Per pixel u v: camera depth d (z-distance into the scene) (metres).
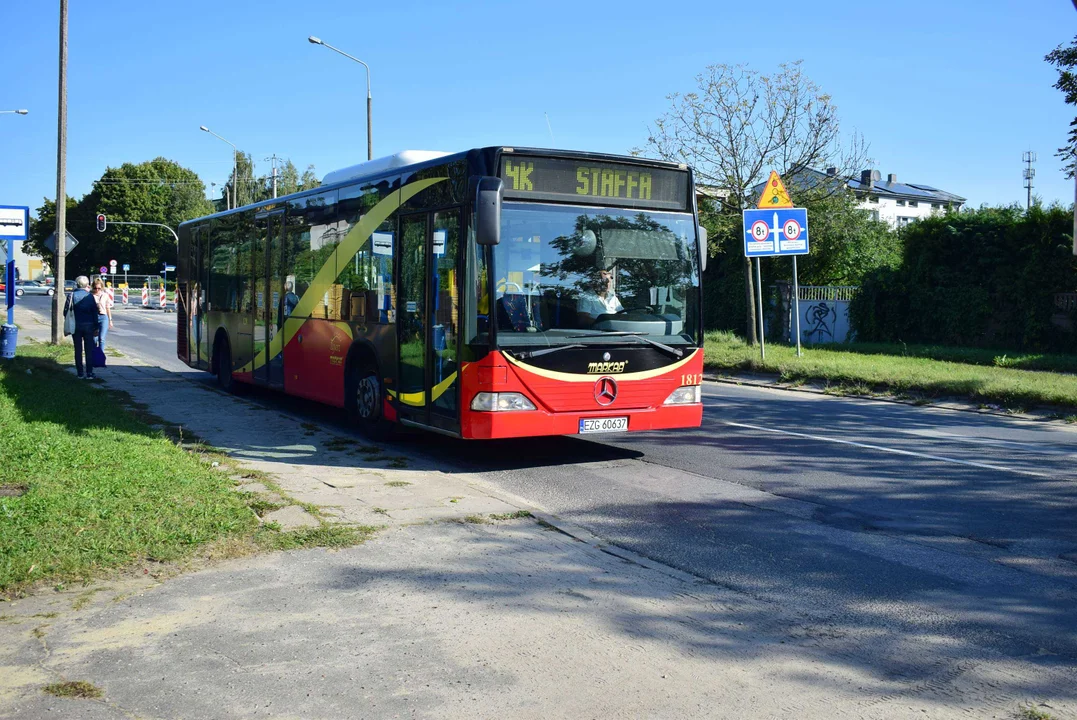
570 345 9.01
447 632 4.83
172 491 7.23
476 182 8.80
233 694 4.05
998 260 26.19
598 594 5.52
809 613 5.25
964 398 15.13
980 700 4.11
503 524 7.04
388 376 10.45
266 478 8.23
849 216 29.53
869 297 29.39
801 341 31.53
